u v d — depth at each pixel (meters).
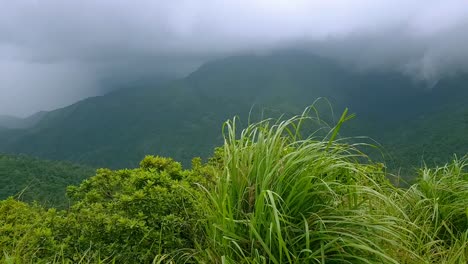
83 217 3.19
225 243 2.50
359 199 3.02
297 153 2.59
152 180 3.38
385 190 3.53
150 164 4.03
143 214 3.09
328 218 2.54
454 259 2.86
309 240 2.42
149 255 2.97
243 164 2.73
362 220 2.53
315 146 2.66
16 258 2.65
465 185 3.77
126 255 2.95
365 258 2.44
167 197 3.19
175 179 3.92
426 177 3.83
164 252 2.99
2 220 3.53
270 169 2.60
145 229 2.98
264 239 2.44
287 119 2.89
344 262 2.43
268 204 2.29
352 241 2.43
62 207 3.76
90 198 3.61
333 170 2.76
